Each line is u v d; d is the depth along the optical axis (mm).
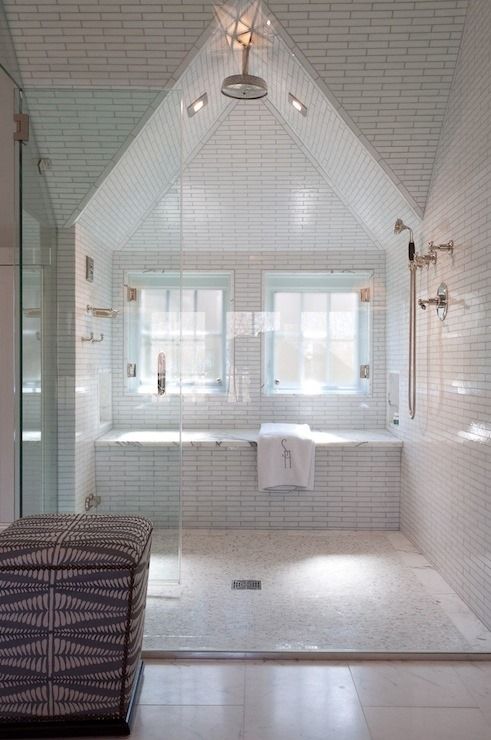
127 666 2068
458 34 3037
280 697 2357
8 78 3158
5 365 3523
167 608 3143
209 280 4680
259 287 4691
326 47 3092
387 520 4469
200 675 2531
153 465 3410
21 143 3158
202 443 4398
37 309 3205
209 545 4152
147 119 3199
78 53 3082
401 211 4008
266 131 4000
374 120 3377
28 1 2916
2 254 3469
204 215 4480
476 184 2943
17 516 3121
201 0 2934
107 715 2082
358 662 2646
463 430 3176
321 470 4453
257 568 3725
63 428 3264
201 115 3771
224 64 3311
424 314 3871
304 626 2934
